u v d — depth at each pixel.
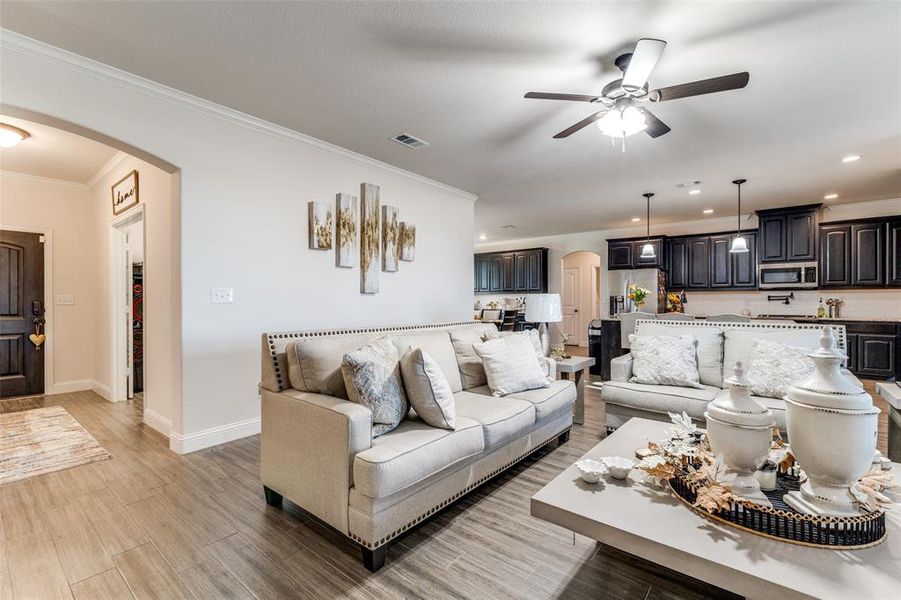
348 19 2.13
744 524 1.30
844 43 2.29
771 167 4.47
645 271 7.18
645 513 1.40
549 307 3.67
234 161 3.23
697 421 2.79
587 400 4.61
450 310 5.38
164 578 1.68
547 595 1.61
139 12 2.07
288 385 2.25
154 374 3.56
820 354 1.34
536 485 2.53
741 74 2.05
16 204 4.73
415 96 2.94
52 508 2.23
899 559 1.15
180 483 2.53
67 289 5.05
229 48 2.38
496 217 7.28
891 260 5.52
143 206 3.71
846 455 1.26
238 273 3.26
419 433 1.99
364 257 4.18
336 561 1.80
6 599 1.56
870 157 4.14
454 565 1.78
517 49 2.38
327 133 3.60
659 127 2.69
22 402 4.52
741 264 6.82
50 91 2.38
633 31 2.21
